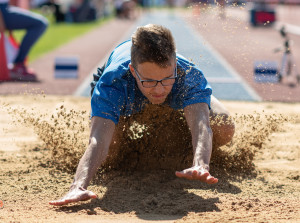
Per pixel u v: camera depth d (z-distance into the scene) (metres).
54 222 3.29
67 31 28.41
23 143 6.01
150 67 3.39
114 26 32.94
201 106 3.89
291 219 3.34
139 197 4.00
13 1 12.17
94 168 3.59
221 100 9.32
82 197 3.37
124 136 4.71
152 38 3.38
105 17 43.09
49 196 4.06
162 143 4.88
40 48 19.45
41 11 39.69
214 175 4.68
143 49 3.38
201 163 3.53
